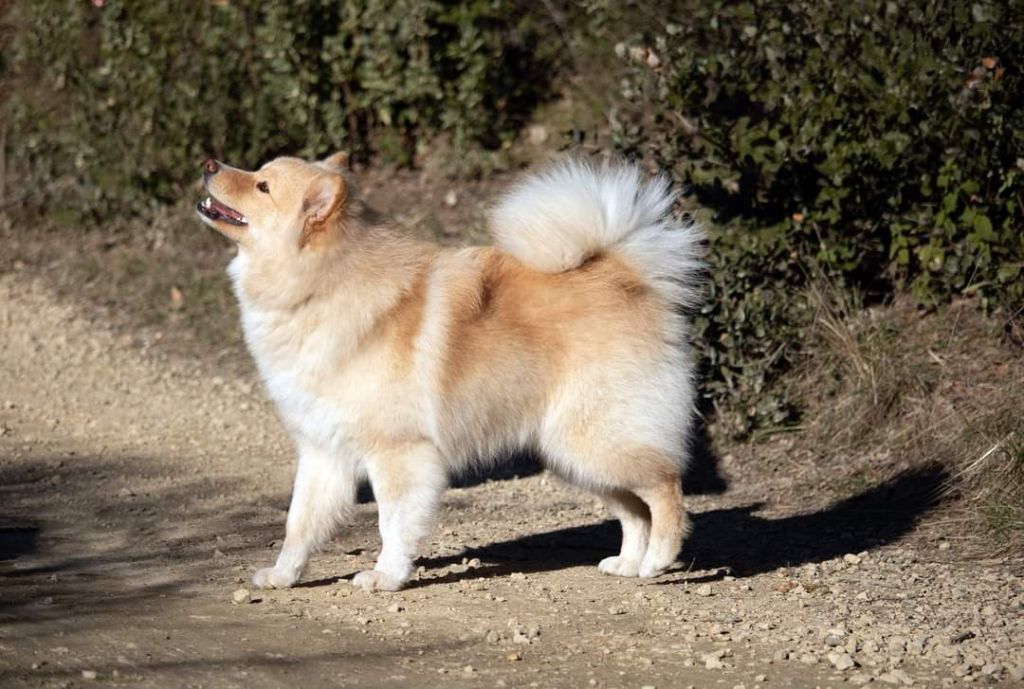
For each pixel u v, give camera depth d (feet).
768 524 24.27
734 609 18.97
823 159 28.94
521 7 43.39
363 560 21.57
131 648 15.56
